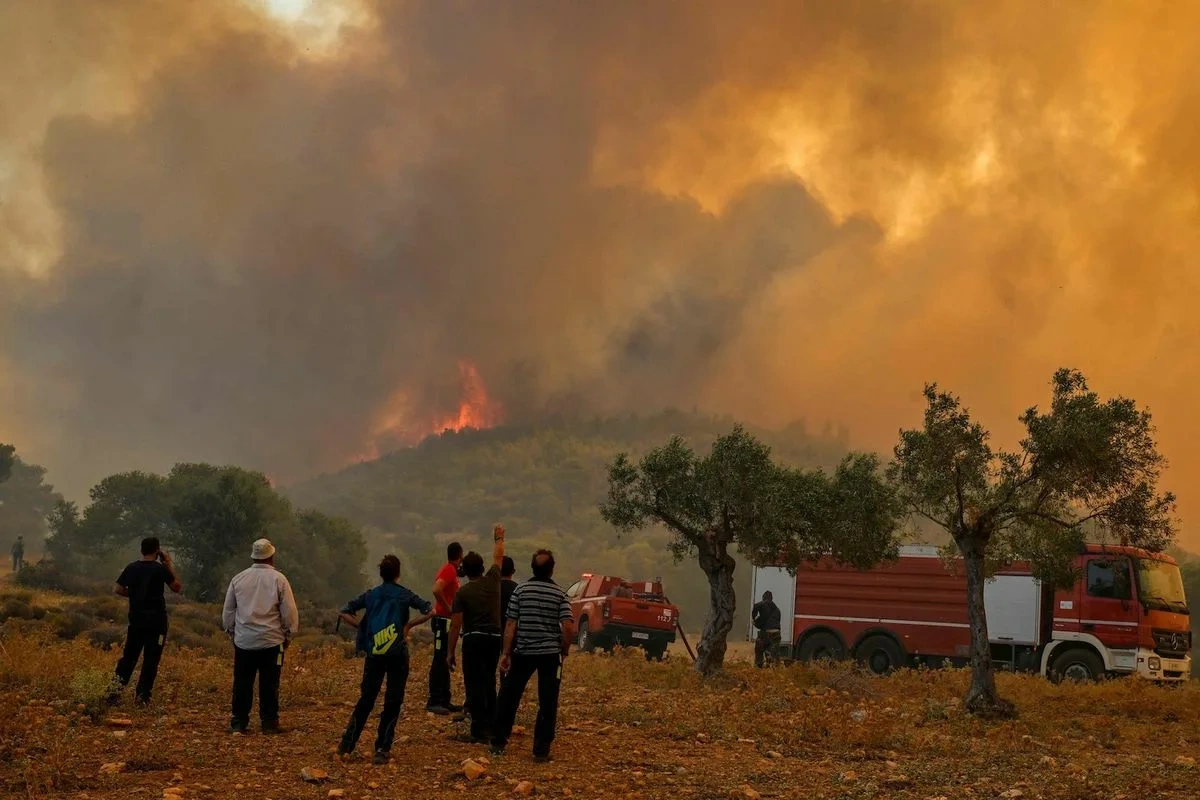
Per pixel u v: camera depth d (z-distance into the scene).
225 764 9.60
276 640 11.52
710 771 10.41
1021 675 23.48
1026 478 16.95
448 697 13.18
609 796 8.91
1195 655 54.22
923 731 14.41
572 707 15.09
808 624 29.31
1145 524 16.55
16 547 75.25
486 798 8.59
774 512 20.66
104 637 22.67
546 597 10.60
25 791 8.27
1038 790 9.92
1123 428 16.61
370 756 10.19
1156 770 11.52
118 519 84.38
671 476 21.31
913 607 28.20
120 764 9.24
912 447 17.56
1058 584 18.28
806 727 13.23
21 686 13.77
